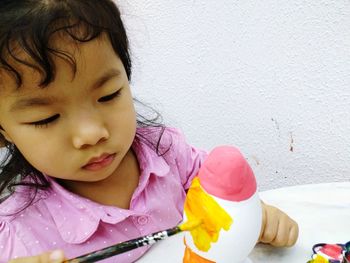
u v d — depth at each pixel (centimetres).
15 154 55
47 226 54
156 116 80
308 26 68
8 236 53
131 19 85
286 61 72
